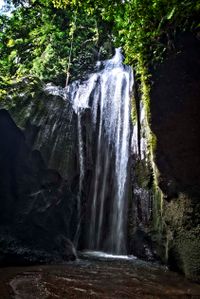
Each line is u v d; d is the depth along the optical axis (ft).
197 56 16.72
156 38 17.94
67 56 44.24
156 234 26.30
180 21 16.35
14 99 23.95
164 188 21.17
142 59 18.70
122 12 19.44
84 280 18.16
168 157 19.44
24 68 40.81
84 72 43.80
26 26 44.09
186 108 17.79
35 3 42.22
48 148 25.72
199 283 18.56
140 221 28.89
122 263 24.64
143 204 28.66
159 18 16.78
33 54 45.14
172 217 21.56
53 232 25.59
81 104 39.01
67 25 45.52
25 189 23.86
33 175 24.49
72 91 40.86
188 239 19.93
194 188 19.08
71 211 28.89
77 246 31.71
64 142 27.89
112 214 33.09
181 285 18.26
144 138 28.81
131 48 19.20
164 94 18.29
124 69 40.42
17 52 44.24
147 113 19.22
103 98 38.65
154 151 19.77
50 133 26.27
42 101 26.40
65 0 23.22
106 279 18.80
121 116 35.78
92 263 23.82
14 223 23.00
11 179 23.20
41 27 43.09
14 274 18.54
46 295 15.15
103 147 36.11
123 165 33.32
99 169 35.22
